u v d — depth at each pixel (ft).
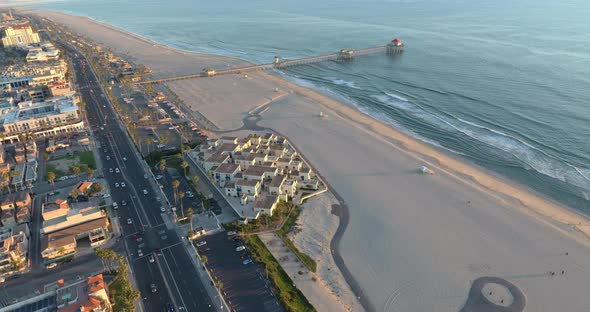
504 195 545.85
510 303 370.32
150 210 508.94
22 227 459.32
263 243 452.76
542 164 625.41
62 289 361.92
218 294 375.45
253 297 372.17
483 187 566.77
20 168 601.62
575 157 639.76
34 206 520.83
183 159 642.63
